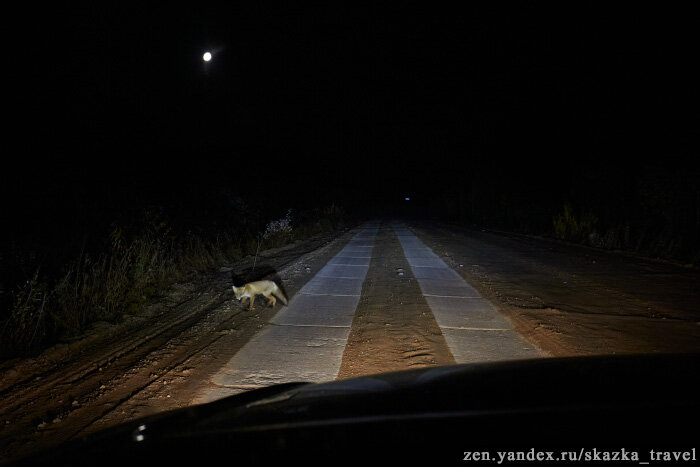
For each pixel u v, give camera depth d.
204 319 6.75
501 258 13.75
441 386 1.37
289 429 1.12
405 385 1.44
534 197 29.80
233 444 1.07
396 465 0.87
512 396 1.19
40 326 5.48
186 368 4.57
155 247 9.73
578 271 11.00
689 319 6.25
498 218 32.59
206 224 14.92
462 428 1.00
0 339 4.96
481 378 1.42
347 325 6.22
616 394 1.14
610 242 16.12
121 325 6.33
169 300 8.01
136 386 4.13
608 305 7.21
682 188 15.19
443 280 9.80
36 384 4.26
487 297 7.94
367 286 9.28
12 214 8.18
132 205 11.11
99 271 7.29
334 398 1.38
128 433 1.28
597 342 5.15
